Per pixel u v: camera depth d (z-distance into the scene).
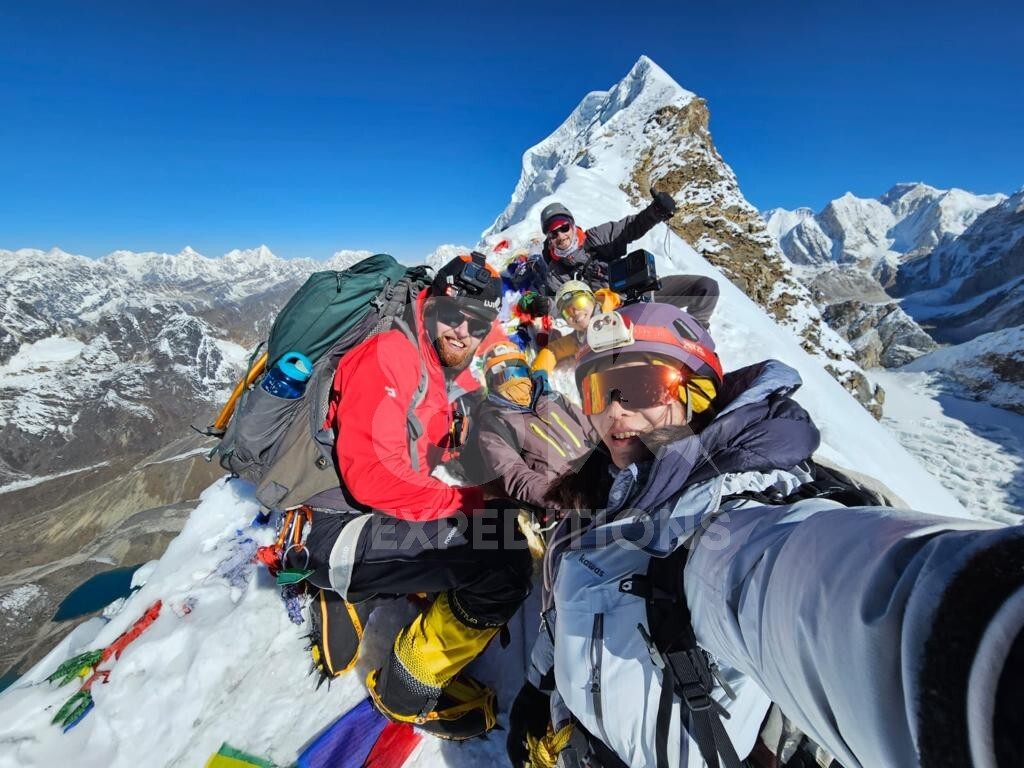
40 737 1.90
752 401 1.05
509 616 1.64
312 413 1.85
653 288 3.02
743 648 0.76
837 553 0.60
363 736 1.79
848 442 5.49
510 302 4.62
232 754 1.80
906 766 0.47
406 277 2.15
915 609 0.44
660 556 0.96
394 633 2.13
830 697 0.57
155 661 2.05
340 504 1.88
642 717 0.98
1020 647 0.34
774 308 14.62
